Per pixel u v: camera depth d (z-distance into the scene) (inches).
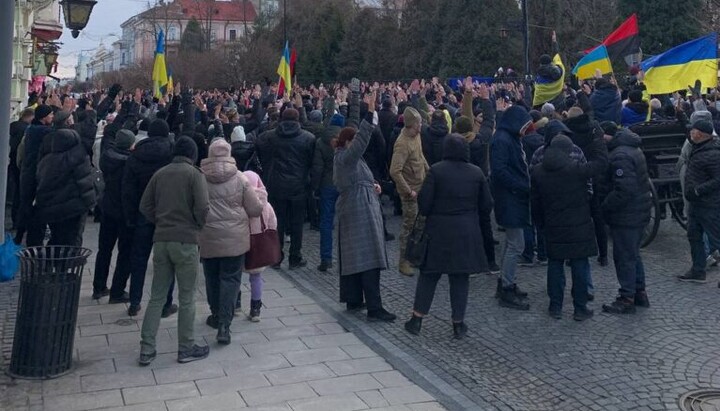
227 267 252.5
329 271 360.2
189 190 232.4
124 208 274.8
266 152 357.7
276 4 2817.4
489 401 208.5
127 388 213.5
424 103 458.3
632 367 233.6
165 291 236.2
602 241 359.6
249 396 208.4
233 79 1755.7
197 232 234.2
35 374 219.8
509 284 299.9
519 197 295.6
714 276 341.7
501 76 1066.7
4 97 294.5
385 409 200.7
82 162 298.4
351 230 282.2
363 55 1760.6
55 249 251.9
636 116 433.4
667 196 402.3
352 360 239.5
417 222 263.3
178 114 406.9
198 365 233.0
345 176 282.2
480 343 257.8
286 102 521.7
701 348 249.6
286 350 248.5
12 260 315.3
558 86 401.7
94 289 304.8
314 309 297.7
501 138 294.0
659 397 210.2
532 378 225.8
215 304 266.7
